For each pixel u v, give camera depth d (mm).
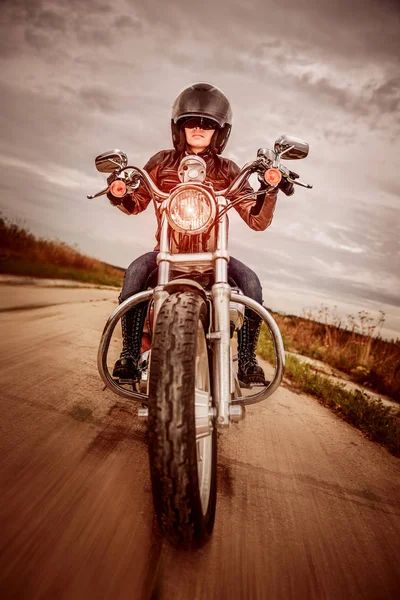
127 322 2629
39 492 1970
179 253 2316
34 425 2664
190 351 1755
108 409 3268
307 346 10789
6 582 1416
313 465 3102
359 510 2541
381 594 1804
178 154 2955
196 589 1594
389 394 7473
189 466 1643
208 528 1863
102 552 1666
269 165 2268
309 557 1957
